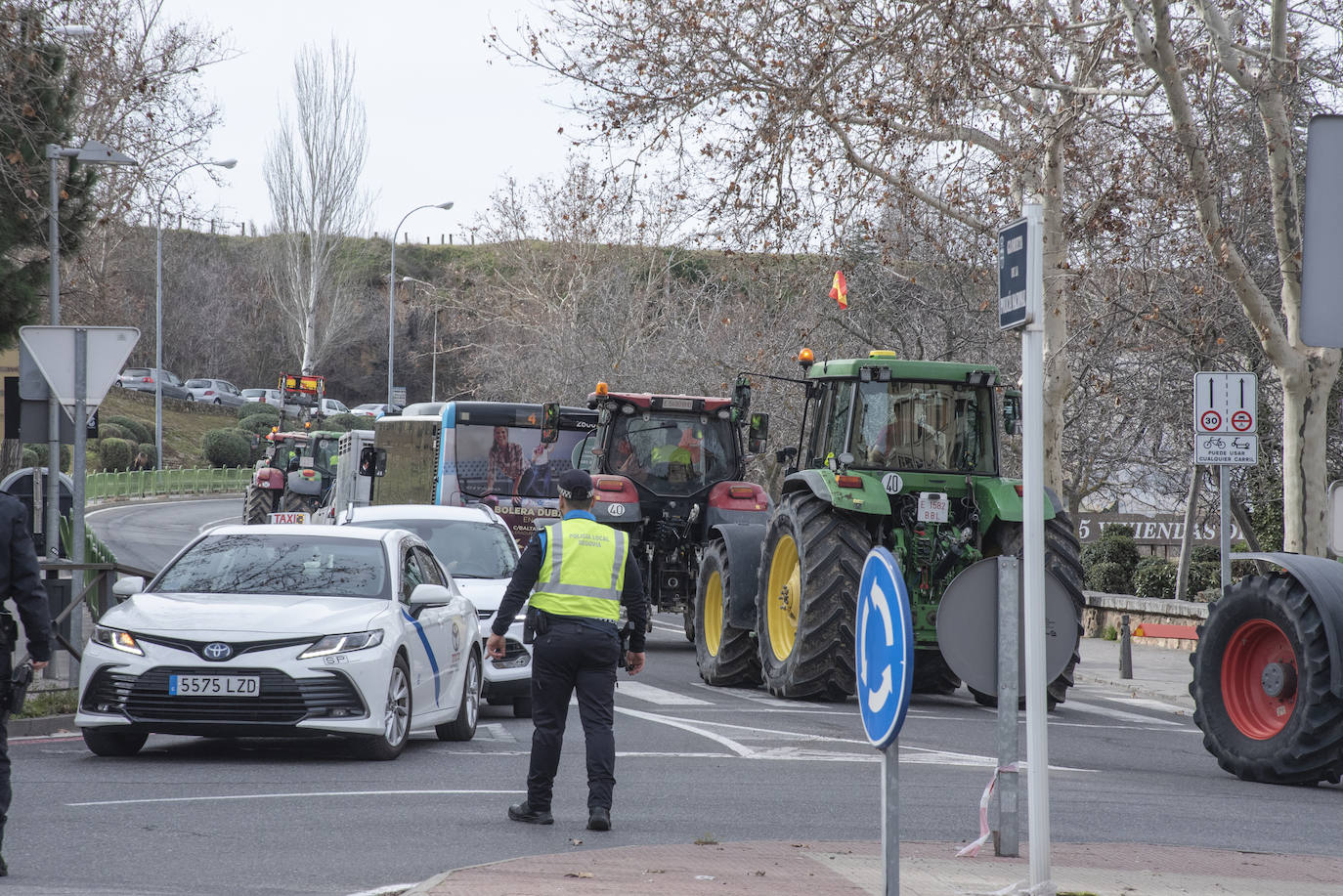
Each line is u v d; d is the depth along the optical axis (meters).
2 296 54.25
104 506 137.25
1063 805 22.64
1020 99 52.34
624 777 24.70
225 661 24.39
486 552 36.94
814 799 22.73
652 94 51.56
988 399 38.69
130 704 24.47
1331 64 44.88
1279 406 63.78
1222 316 57.00
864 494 36.41
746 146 51.00
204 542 28.38
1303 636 25.03
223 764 25.16
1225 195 54.19
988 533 38.06
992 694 15.73
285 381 120.19
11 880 15.44
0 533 16.16
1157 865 17.52
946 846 18.48
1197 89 45.81
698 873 16.12
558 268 118.19
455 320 144.25
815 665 36.34
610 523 50.06
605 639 19.73
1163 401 62.81
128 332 32.78
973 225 56.09
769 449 84.69
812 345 81.62
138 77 55.22
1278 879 16.83
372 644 25.25
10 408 44.41
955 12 45.03
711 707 35.81
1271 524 67.38
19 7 49.69
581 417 61.97
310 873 16.25
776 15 50.50
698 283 106.50
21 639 37.03
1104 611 64.19
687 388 94.00
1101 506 85.25
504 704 37.28
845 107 51.25
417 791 22.36
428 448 64.75
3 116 50.28
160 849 17.50
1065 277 54.03
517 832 19.20
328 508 86.31
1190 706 41.59
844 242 58.72
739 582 40.53
